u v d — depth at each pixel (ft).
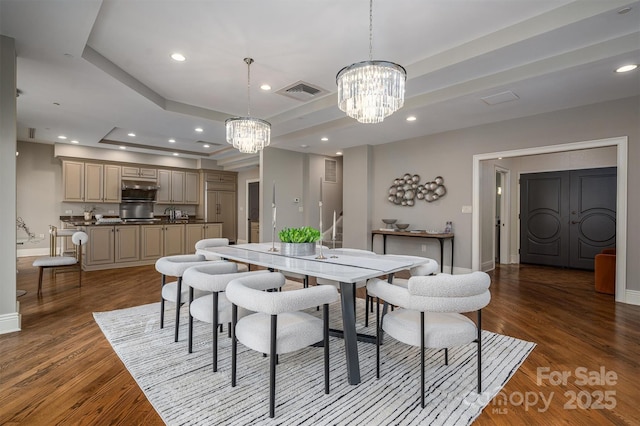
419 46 10.20
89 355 7.91
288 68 11.64
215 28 9.12
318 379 6.84
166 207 29.68
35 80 11.53
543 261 21.11
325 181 26.22
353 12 8.38
